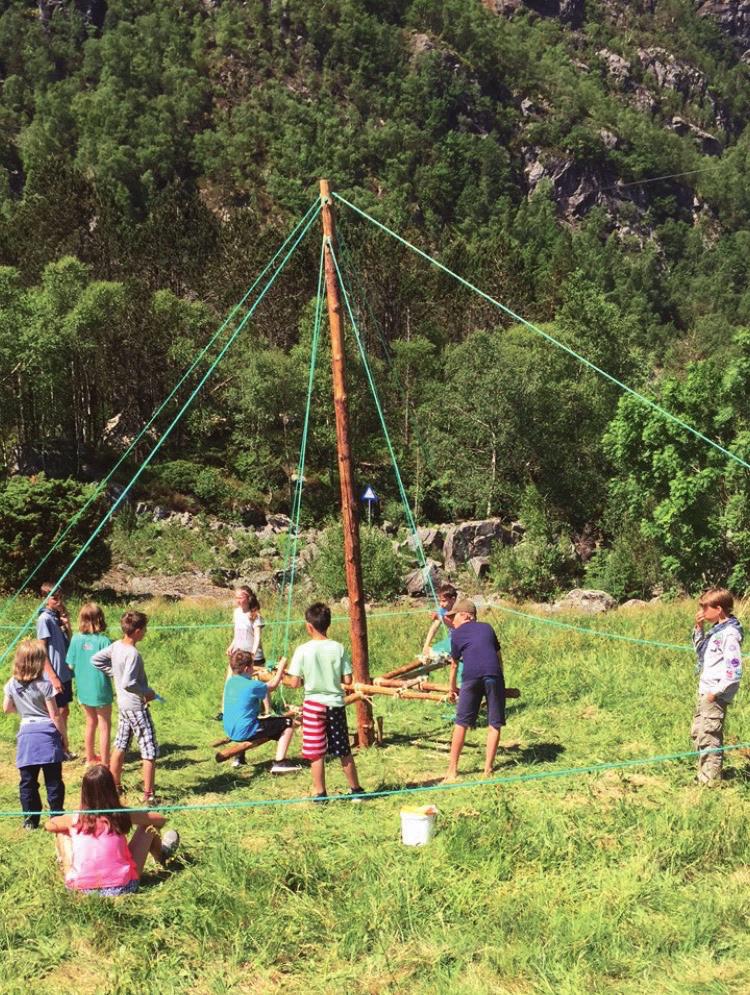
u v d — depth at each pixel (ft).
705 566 104.68
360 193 606.14
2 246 260.42
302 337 225.76
